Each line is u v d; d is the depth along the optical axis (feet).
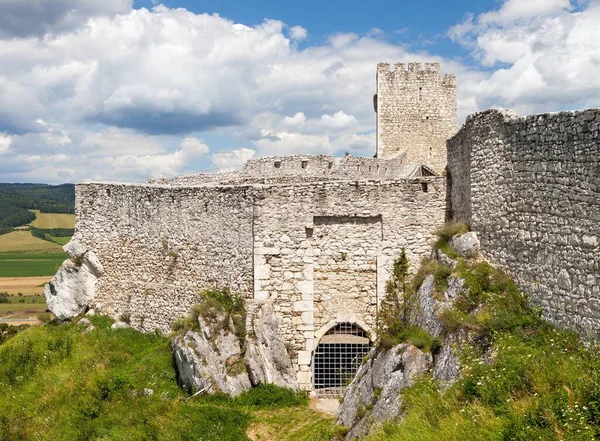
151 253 88.43
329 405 67.72
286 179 99.71
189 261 82.43
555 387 38.04
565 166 45.32
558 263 46.01
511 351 44.24
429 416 43.52
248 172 106.22
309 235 73.92
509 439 34.86
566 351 42.14
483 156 59.57
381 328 63.57
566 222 45.09
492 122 57.52
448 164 73.72
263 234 73.82
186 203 83.30
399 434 43.01
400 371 53.26
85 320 94.12
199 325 73.10
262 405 67.10
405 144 135.03
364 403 55.62
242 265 75.25
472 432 37.58
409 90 135.23
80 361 83.05
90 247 97.76
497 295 52.11
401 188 73.36
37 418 70.33
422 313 58.59
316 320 73.51
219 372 69.05
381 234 73.36
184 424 61.93
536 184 49.52
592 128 41.96
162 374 74.95
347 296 73.56
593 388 35.96
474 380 43.47
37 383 80.07
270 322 72.38
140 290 90.17
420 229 72.95
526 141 51.11
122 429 63.77
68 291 97.81
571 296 44.09
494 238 57.00
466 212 65.36
